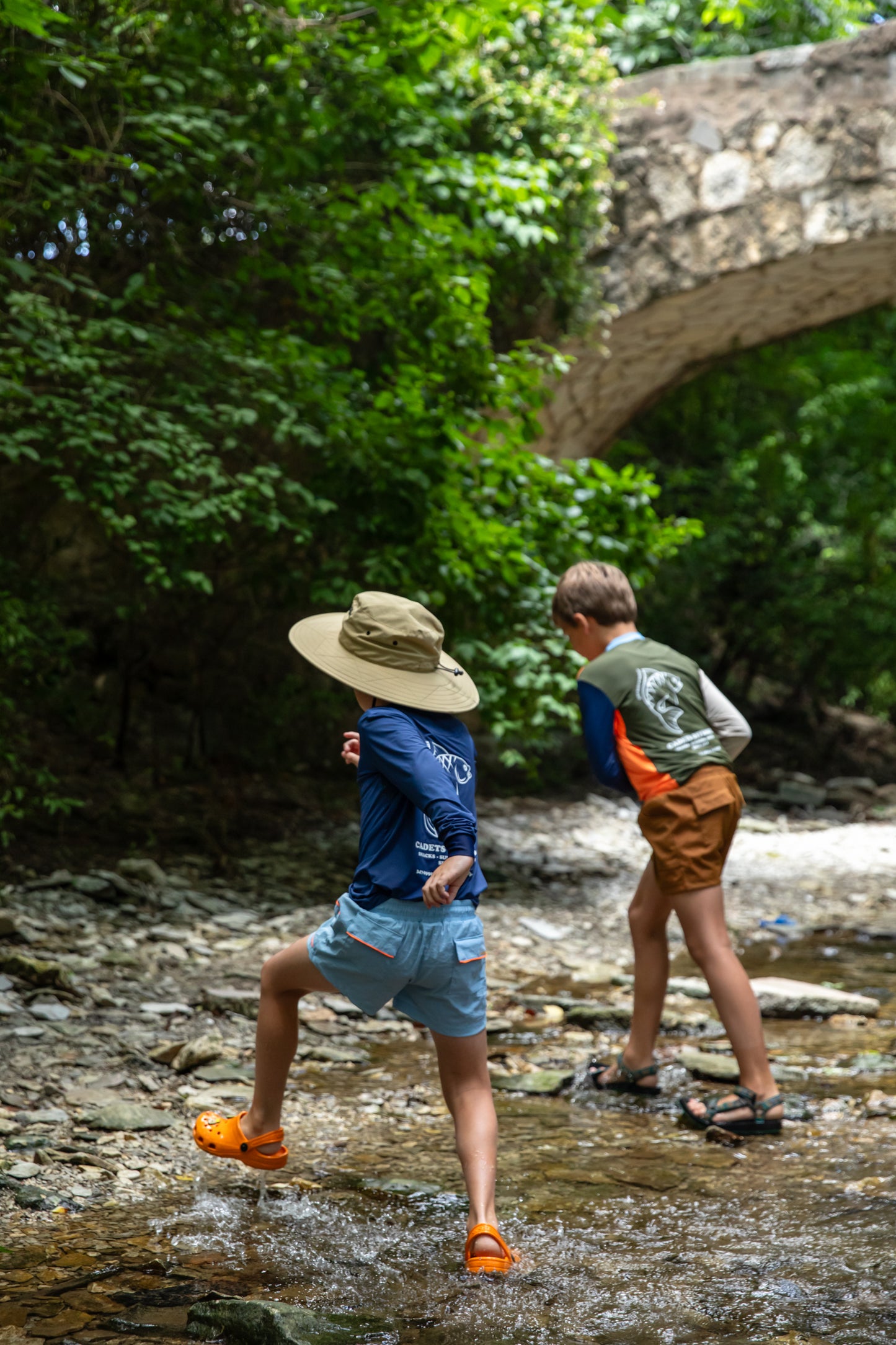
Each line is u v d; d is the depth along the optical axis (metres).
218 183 6.77
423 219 6.48
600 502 6.83
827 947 6.39
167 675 8.77
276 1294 2.38
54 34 5.68
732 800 3.73
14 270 5.19
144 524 6.88
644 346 10.34
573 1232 2.73
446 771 2.62
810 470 15.08
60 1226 2.69
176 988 4.78
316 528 6.75
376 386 7.58
